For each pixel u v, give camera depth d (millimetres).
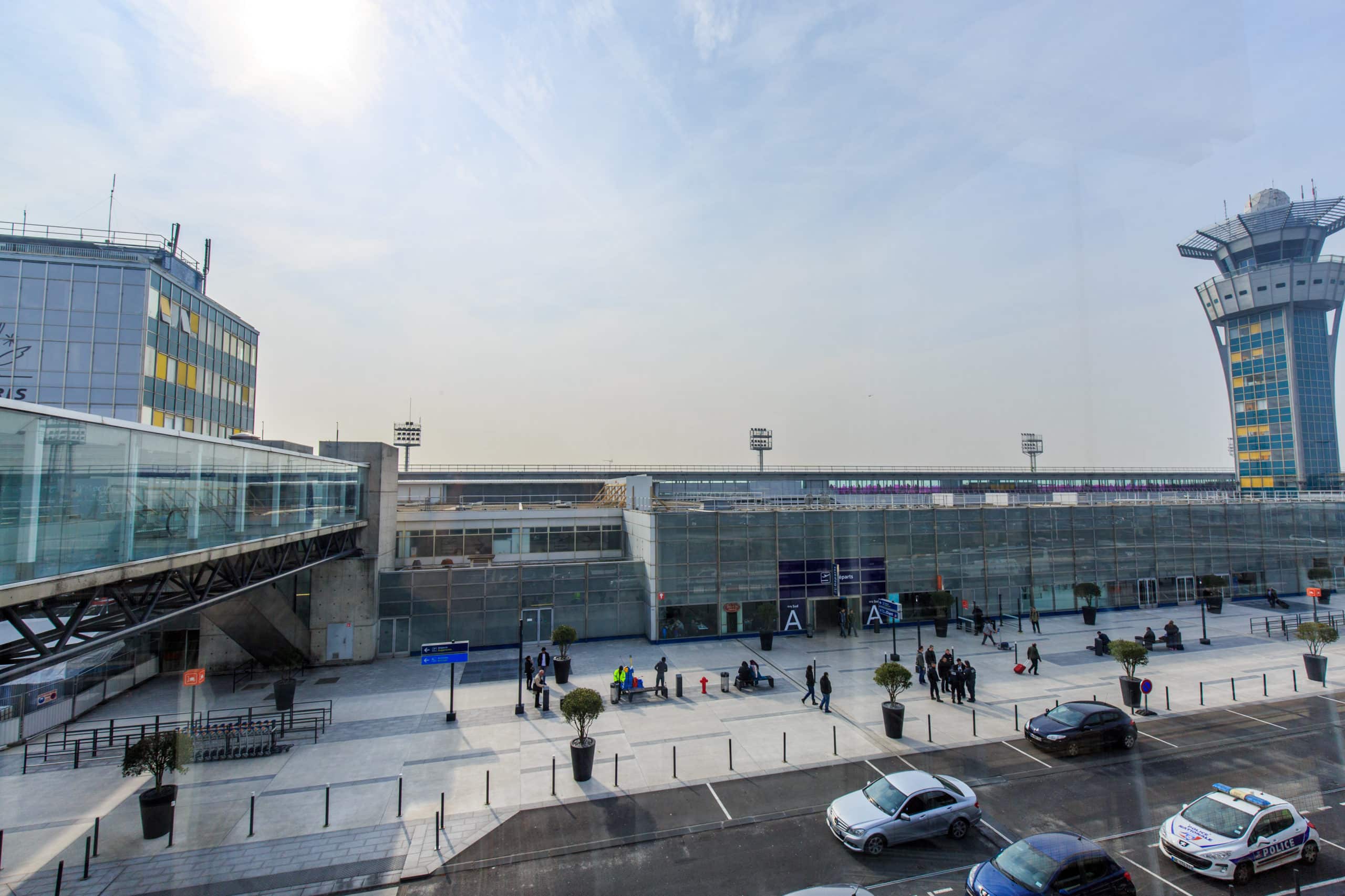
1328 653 26484
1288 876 10617
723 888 10961
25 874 11531
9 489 8625
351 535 27203
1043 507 35969
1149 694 21219
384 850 12352
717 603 30891
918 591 33594
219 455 14906
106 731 18672
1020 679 23234
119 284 35625
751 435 73062
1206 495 41156
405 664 26641
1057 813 13273
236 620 22953
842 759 16297
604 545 35781
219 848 12430
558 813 13727
